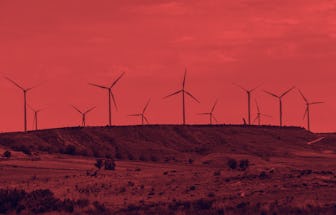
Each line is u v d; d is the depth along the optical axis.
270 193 114.50
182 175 152.38
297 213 89.62
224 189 124.75
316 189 116.50
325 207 94.75
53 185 137.62
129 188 131.62
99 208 104.19
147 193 124.88
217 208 96.50
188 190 126.00
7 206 107.38
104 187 132.62
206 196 117.69
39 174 175.00
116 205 109.94
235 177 138.25
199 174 152.38
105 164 196.75
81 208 104.69
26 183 143.50
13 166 197.12
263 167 196.38
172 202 109.50
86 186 134.25
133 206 104.81
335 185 120.81
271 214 89.00
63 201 110.06
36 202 108.81
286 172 141.38
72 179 149.25
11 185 139.38
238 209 94.00
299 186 120.75
